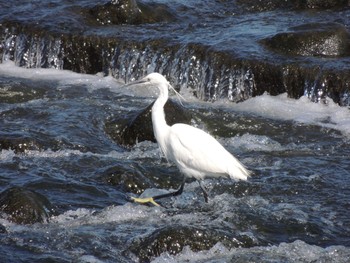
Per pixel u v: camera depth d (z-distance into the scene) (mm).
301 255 10664
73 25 21688
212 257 10500
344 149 15383
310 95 17938
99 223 11727
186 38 20516
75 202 12477
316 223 11789
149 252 10594
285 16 22266
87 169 13984
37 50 21266
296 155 15062
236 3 23953
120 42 20562
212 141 12328
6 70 20828
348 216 12164
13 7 23125
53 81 19891
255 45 19578
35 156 14484
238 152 15250
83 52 20875
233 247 10773
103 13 22297
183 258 10453
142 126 15867
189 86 19375
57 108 17484
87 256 10617
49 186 12984
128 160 14508
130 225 11688
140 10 22609
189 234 10742
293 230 11609
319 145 15641
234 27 21484
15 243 10891
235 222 11727
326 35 19219
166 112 16203
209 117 17109
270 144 15703
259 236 11250
